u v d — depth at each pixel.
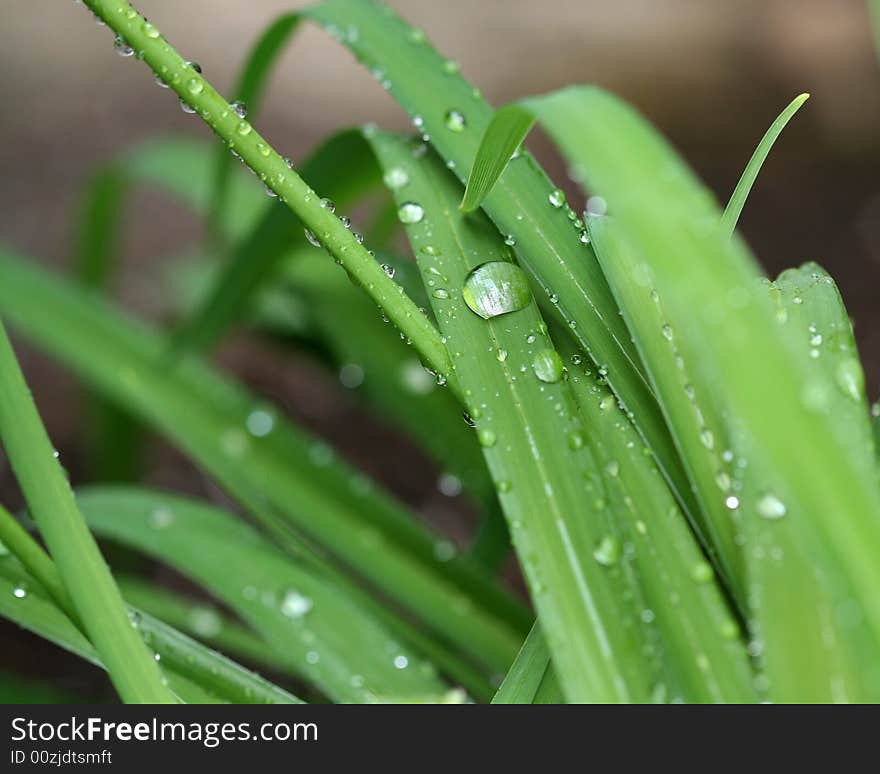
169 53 0.36
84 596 0.36
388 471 0.70
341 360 0.54
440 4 1.43
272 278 0.50
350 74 1.21
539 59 1.31
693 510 0.36
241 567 0.41
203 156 0.63
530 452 0.36
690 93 1.23
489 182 0.37
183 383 0.49
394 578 0.44
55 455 0.36
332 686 0.39
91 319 0.52
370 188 0.44
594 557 0.36
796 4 1.42
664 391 0.36
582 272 0.38
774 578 0.35
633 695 0.35
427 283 0.38
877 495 0.36
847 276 0.85
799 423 0.33
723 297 0.33
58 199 0.88
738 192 0.37
